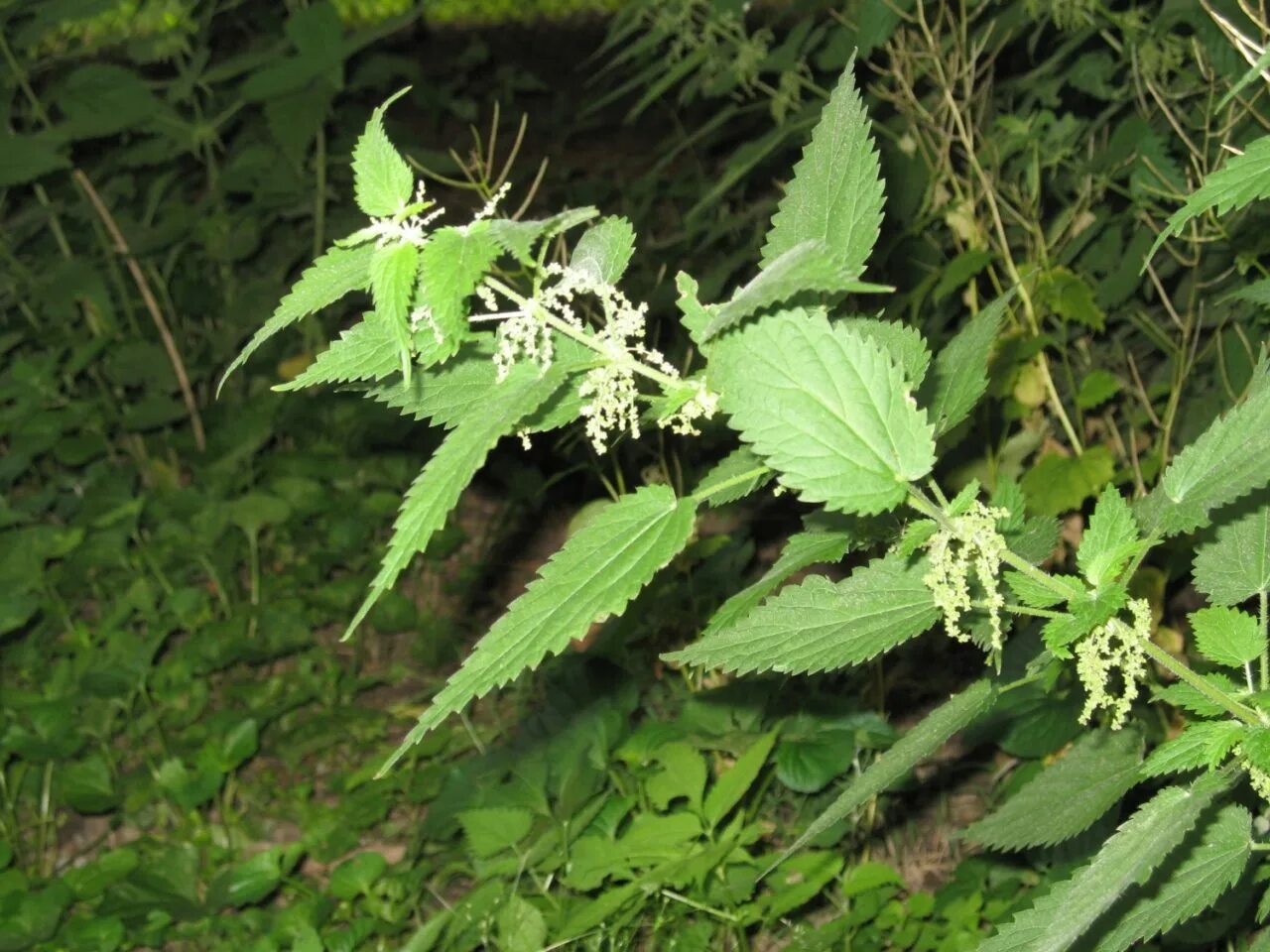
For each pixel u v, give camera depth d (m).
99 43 4.89
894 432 1.24
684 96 3.51
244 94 4.53
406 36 10.48
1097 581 1.38
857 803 1.39
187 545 4.36
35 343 5.42
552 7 11.45
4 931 3.09
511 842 2.86
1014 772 3.28
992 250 3.51
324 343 5.08
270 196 5.06
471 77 9.42
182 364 4.93
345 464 4.69
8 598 3.99
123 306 5.27
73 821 3.72
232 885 3.10
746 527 3.83
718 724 3.14
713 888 2.86
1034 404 3.29
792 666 1.42
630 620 3.16
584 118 8.39
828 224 1.41
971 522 1.31
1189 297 3.41
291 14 4.98
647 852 2.77
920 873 3.19
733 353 1.25
